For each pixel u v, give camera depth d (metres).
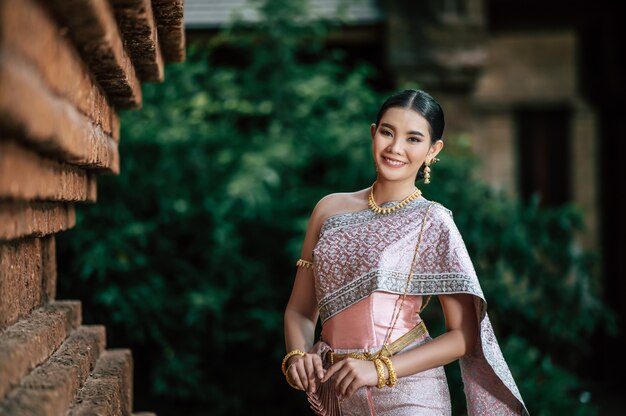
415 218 2.19
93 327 2.57
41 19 1.11
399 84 6.63
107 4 1.39
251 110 6.09
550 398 4.88
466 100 6.70
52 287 2.56
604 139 7.41
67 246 5.33
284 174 5.91
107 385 2.01
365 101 6.23
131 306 5.33
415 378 2.15
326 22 6.45
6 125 0.99
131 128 5.62
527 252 5.62
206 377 5.81
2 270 1.69
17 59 0.99
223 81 6.21
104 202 5.45
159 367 5.44
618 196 7.30
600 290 7.12
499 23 7.49
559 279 5.77
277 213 5.80
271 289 5.77
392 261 2.15
